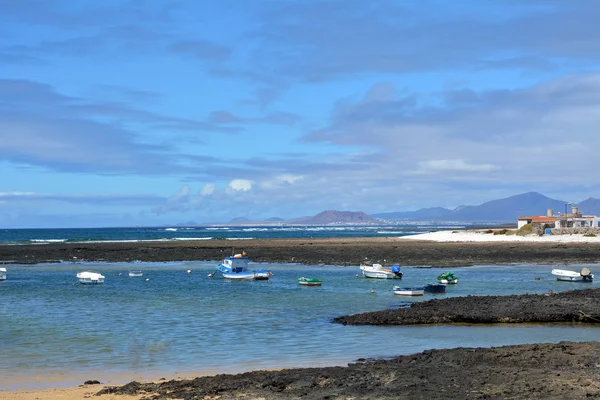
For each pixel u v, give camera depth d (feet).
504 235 455.22
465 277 221.66
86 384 74.54
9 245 416.87
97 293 174.29
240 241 475.72
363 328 112.88
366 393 65.16
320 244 418.10
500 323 116.67
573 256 312.09
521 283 200.13
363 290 181.78
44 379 78.48
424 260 297.53
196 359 89.30
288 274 238.89
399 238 494.18
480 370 73.51
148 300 157.69
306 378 72.23
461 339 101.76
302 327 115.14
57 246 402.52
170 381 73.20
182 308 142.31
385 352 92.53
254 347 97.25
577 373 70.85
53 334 108.58
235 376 74.69
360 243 426.51
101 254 337.93
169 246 400.26
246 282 207.92
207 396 65.87
